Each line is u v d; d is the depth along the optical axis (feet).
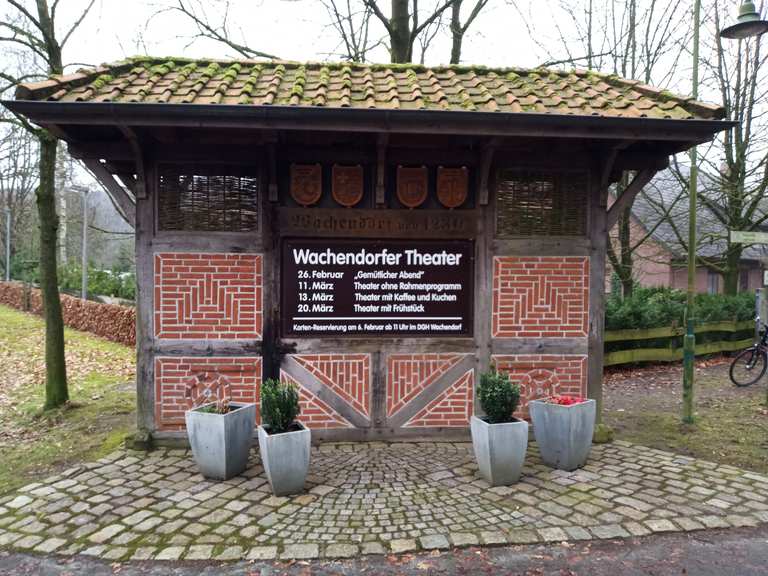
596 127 15.07
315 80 17.60
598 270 18.48
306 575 10.64
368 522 12.59
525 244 18.28
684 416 21.43
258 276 17.75
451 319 18.33
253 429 16.94
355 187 17.84
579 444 15.75
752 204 45.06
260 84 16.66
